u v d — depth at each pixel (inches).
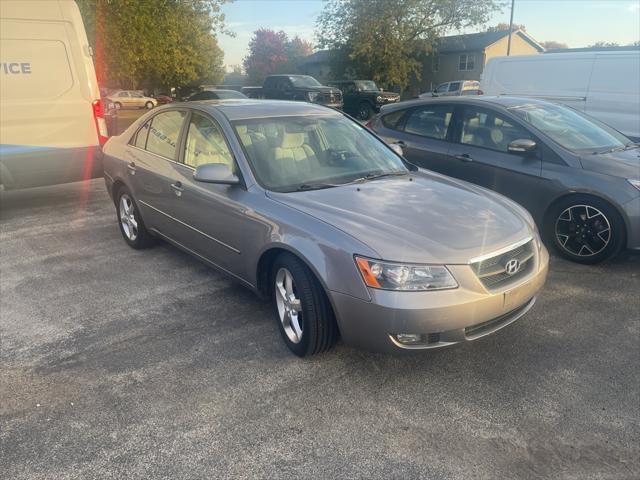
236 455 99.1
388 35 1439.5
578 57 375.9
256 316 155.5
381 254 109.4
